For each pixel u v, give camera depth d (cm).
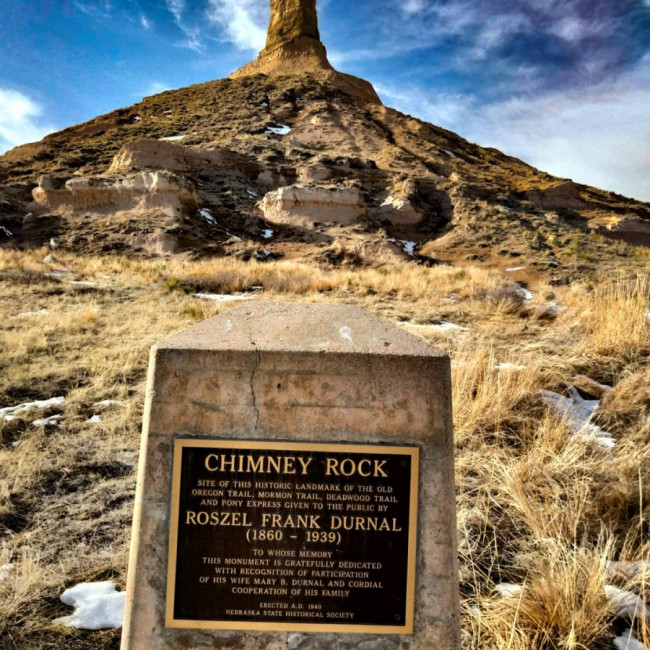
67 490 455
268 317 315
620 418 577
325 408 276
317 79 6538
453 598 269
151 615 266
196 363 274
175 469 269
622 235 3731
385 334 298
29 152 4516
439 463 274
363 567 269
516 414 572
